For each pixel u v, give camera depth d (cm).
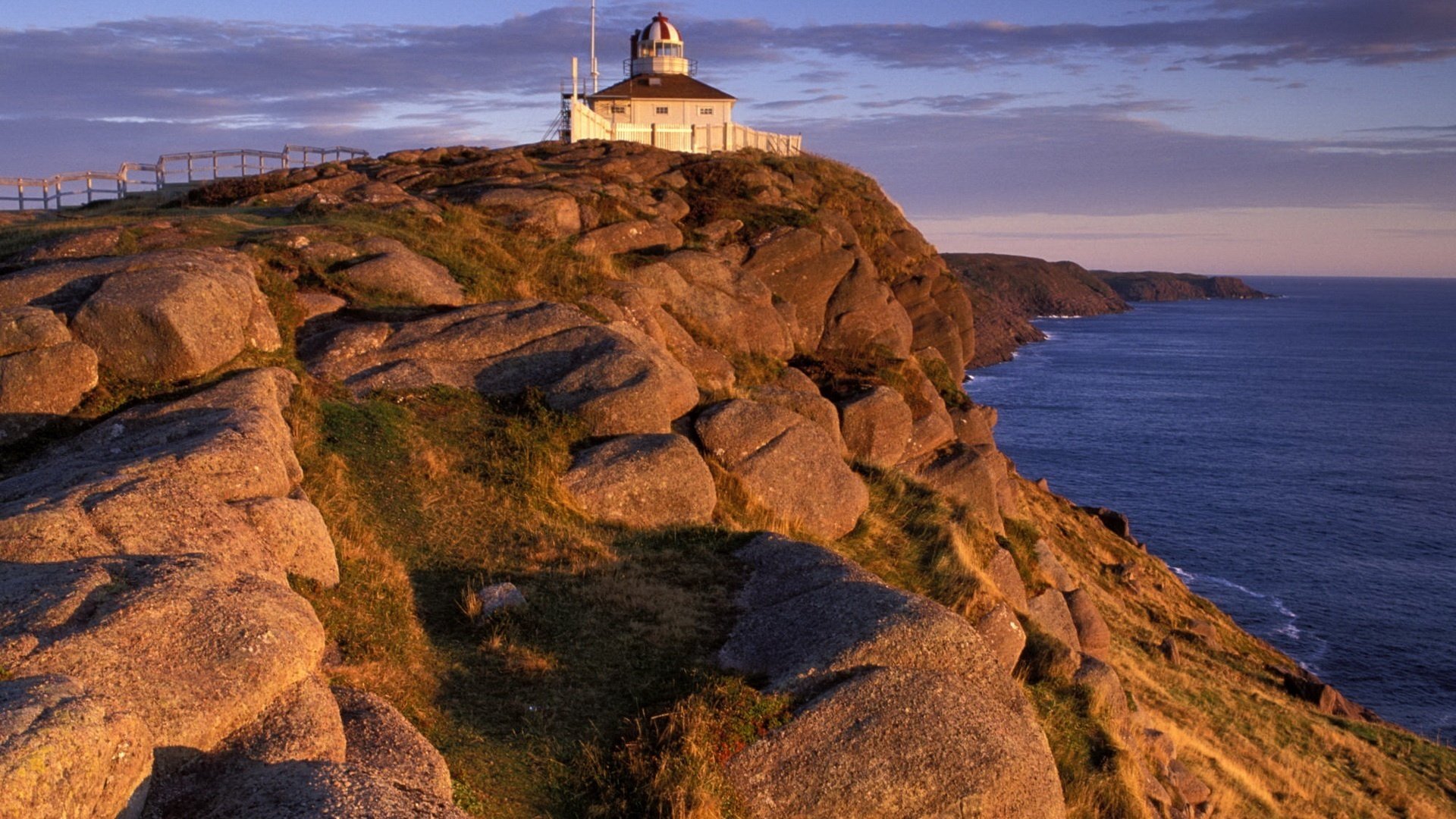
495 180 2814
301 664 692
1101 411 12250
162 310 1246
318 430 1300
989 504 2277
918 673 921
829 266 3014
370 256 1845
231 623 677
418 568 1103
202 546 809
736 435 1597
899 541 1672
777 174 3756
